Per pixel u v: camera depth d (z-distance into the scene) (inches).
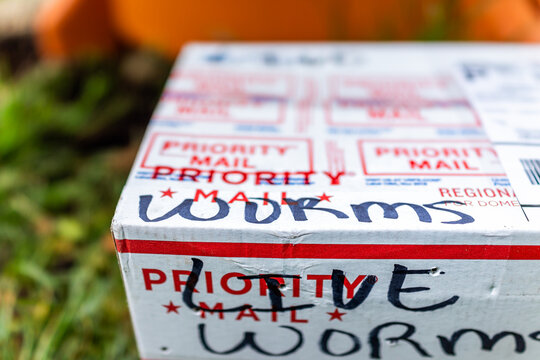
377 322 11.1
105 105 24.8
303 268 10.5
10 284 16.8
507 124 12.3
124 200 10.6
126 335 15.6
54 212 19.9
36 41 28.9
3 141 21.4
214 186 10.9
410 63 14.8
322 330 11.3
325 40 20.5
